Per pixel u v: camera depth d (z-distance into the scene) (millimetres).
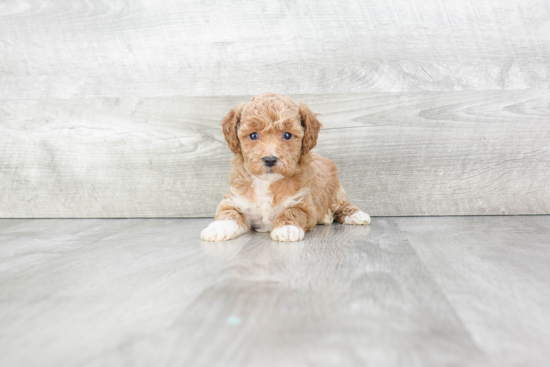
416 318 1170
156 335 1085
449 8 2836
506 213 2910
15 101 3051
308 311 1221
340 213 2758
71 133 3041
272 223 2422
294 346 1015
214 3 2914
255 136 2258
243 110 2299
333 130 2932
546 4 2795
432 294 1352
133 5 2951
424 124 2891
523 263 1689
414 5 2842
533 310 1225
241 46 2934
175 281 1517
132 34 2977
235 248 2016
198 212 3033
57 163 3068
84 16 2988
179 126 2992
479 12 2828
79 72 3025
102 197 3064
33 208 3074
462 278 1510
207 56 2953
